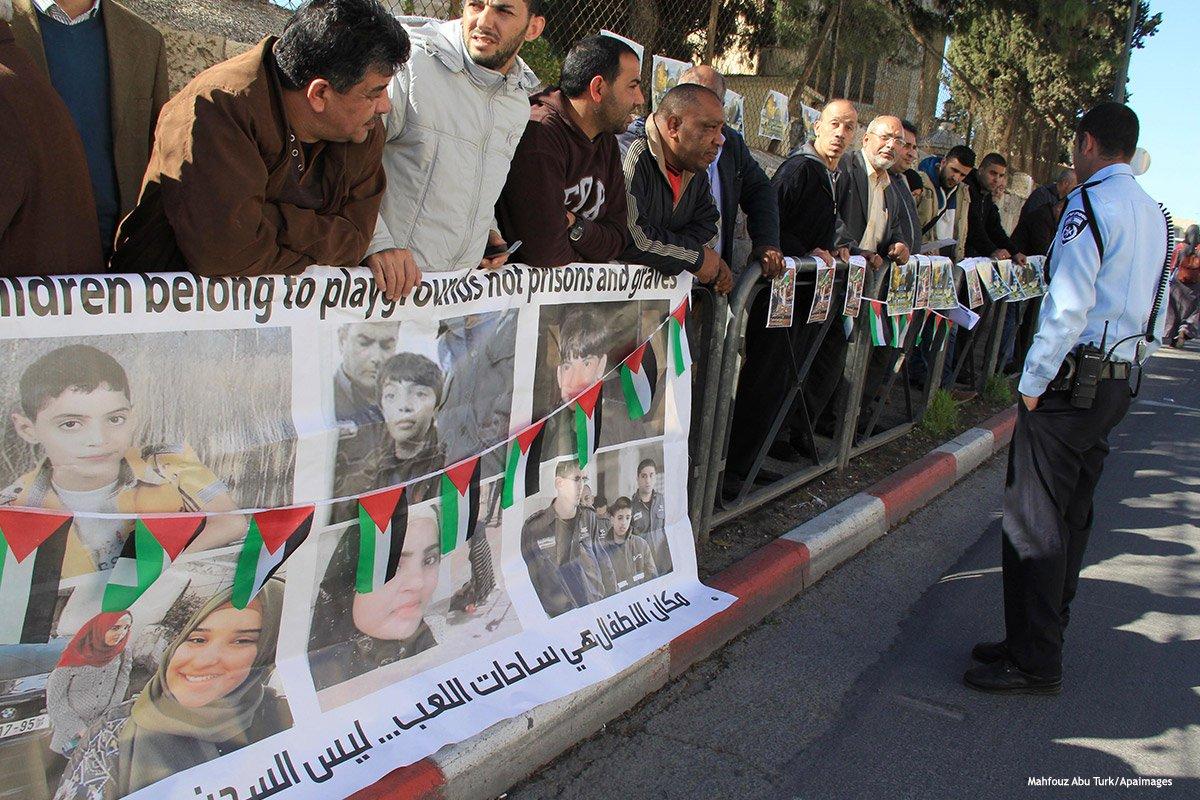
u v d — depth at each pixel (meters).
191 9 3.71
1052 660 3.26
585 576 3.08
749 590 3.61
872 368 5.39
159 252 1.94
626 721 2.96
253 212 1.85
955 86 13.06
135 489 1.85
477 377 2.58
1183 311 13.45
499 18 2.29
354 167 2.12
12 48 1.69
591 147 2.79
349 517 2.28
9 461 1.66
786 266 3.86
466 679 2.58
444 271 2.42
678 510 3.53
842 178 4.89
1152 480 6.17
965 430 6.51
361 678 2.37
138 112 2.49
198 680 2.03
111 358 1.76
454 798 2.37
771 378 4.22
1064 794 2.78
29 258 1.69
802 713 3.11
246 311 1.96
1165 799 2.77
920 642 3.67
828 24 8.41
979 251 7.46
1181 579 4.47
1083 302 3.06
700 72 4.09
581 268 2.84
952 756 2.93
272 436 2.07
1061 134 19.33
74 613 1.80
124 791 1.91
